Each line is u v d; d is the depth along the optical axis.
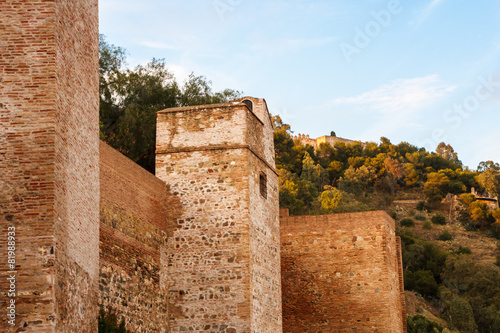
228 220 22.47
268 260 23.92
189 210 22.77
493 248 101.62
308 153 109.25
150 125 32.22
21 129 12.95
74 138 14.16
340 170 117.19
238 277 21.92
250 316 21.56
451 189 121.31
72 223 13.75
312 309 29.56
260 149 24.58
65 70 13.81
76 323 13.66
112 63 36.12
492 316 66.88
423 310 65.38
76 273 13.84
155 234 21.73
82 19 15.12
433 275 76.00
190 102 35.44
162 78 36.03
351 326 29.00
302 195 84.00
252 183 23.22
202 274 22.12
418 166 130.00
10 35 13.29
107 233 18.55
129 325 19.17
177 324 21.83
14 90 13.09
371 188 120.25
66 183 13.50
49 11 13.43
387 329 28.61
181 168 23.16
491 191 121.94
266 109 25.89
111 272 18.53
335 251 29.89
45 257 12.44
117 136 32.72
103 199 18.50
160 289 21.58
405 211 114.94
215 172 22.94
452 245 102.94
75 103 14.34
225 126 23.31
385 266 29.22
